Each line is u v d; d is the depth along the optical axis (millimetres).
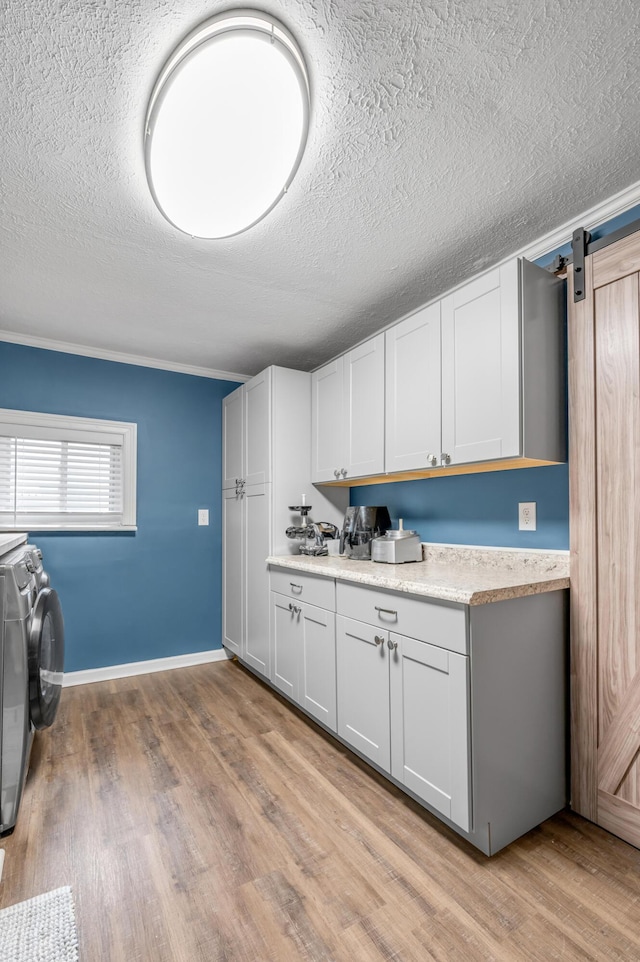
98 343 3061
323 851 1522
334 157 1463
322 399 2926
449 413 2008
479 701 1484
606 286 1679
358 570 2115
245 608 3178
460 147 1439
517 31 1101
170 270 2150
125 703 2715
